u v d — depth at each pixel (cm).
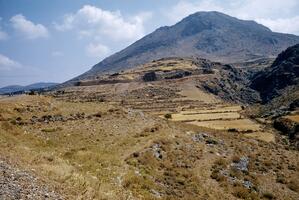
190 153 5125
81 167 2925
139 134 5353
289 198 4609
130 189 2959
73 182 2073
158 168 4191
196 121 12262
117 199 2211
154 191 3288
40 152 2770
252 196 4262
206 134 6494
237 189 4306
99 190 2177
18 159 2178
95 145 4409
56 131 4844
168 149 4944
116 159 3838
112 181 2905
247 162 5488
